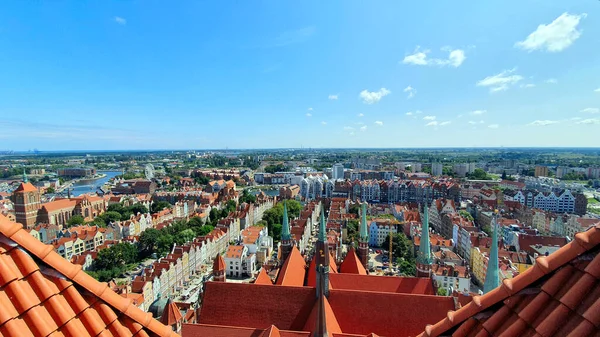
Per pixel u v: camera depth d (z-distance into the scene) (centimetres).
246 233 13725
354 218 16812
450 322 1232
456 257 11175
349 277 5491
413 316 4372
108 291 1227
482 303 1162
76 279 1152
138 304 8094
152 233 13638
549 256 1058
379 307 4484
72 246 12500
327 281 4612
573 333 843
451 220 15275
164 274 9606
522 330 985
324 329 3238
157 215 18425
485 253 10769
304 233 14050
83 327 1100
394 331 4362
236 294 4844
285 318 4603
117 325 1181
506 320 1066
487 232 15038
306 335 3916
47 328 1004
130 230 15725
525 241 11488
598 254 941
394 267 12050
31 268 1066
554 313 918
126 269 11862
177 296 10006
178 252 11000
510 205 19262
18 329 957
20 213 16312
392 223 15150
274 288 4791
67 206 18625
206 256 12619
